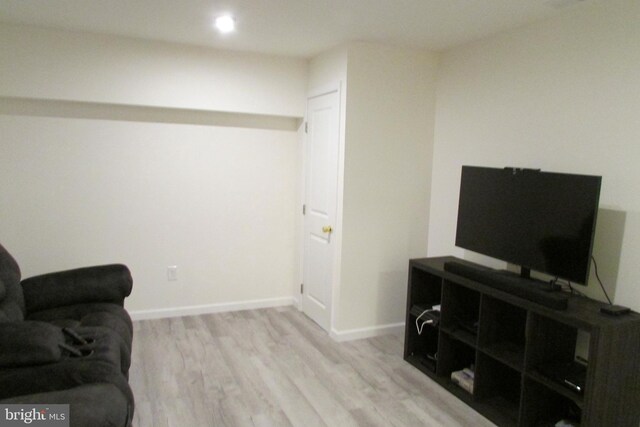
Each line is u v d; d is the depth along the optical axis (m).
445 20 2.70
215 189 3.86
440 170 3.50
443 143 3.47
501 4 2.39
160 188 3.68
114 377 1.80
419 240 3.62
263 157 3.99
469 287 2.54
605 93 2.29
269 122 3.97
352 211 3.33
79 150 3.41
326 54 3.51
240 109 3.68
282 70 3.78
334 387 2.74
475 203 2.76
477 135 3.14
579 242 2.12
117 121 3.49
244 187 3.96
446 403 2.60
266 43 3.35
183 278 3.84
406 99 3.41
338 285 3.38
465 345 2.88
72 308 2.58
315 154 3.72
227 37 3.22
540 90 2.65
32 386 1.65
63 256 3.45
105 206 3.53
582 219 2.10
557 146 2.56
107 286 2.72
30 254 3.37
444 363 2.82
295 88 3.84
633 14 2.15
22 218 3.32
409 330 3.08
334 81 3.38
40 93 3.15
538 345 2.23
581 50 2.41
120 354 2.14
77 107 3.37
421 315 2.95
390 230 3.49
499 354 2.40
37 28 3.09
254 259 4.07
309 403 2.54
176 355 3.10
